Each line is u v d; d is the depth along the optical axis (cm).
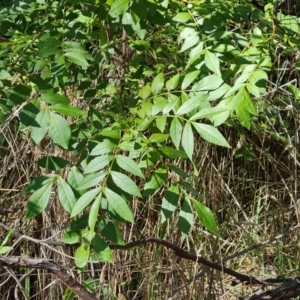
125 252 200
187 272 200
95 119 121
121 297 179
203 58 119
